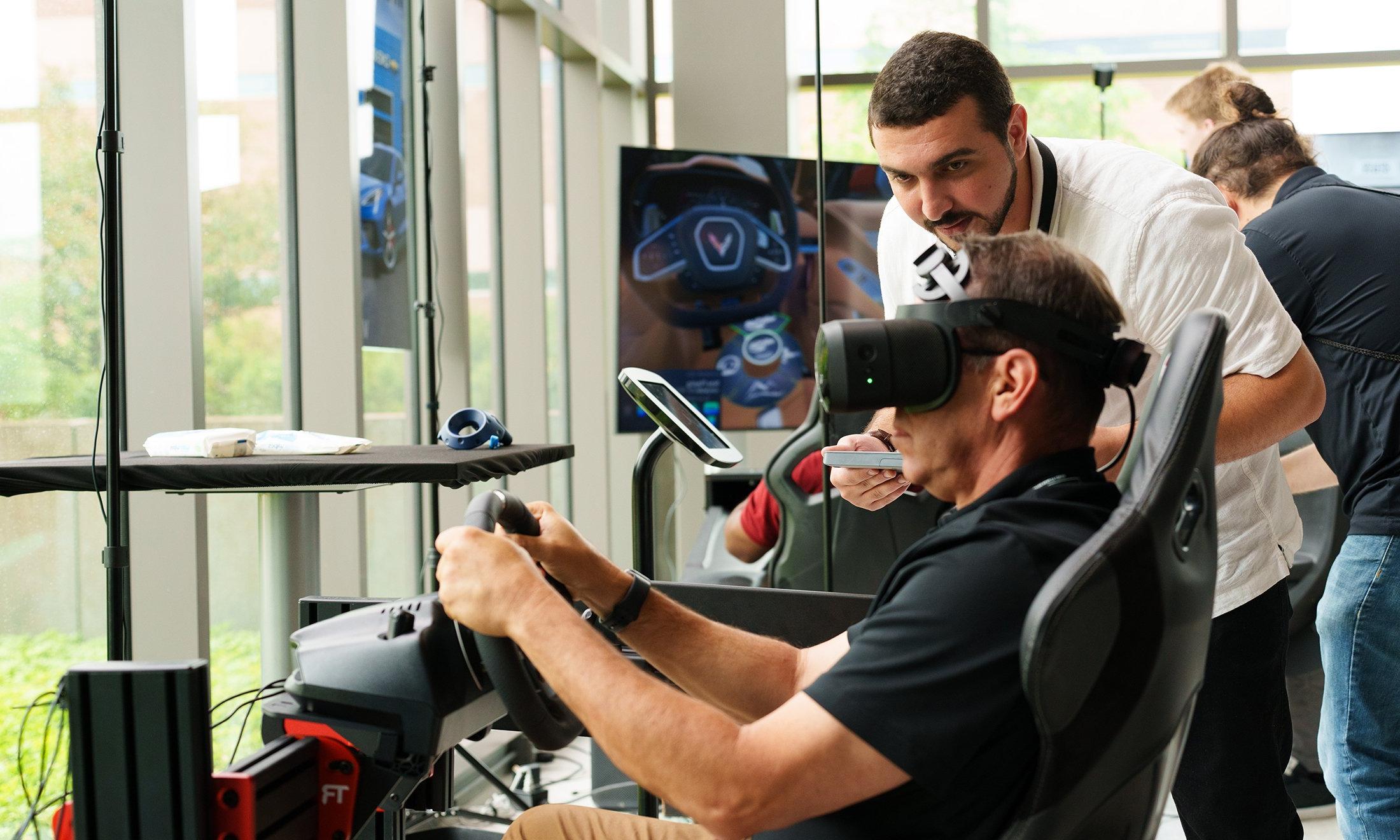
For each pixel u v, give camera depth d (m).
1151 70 5.53
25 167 2.08
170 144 2.29
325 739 1.04
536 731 1.02
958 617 0.86
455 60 3.55
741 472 3.76
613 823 1.30
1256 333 1.53
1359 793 1.75
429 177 3.16
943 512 2.47
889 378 0.95
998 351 0.95
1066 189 1.64
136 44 2.27
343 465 1.60
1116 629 0.82
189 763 0.92
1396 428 1.71
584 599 1.25
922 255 1.00
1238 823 1.62
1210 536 0.92
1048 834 0.84
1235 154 2.11
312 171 2.92
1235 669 1.61
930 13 5.64
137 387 2.30
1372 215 1.79
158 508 2.35
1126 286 1.59
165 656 2.36
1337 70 5.43
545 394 4.52
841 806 0.88
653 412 1.41
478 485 4.09
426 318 3.11
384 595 3.38
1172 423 0.88
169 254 2.31
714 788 0.87
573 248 5.26
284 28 2.90
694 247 4.45
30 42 2.09
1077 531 0.90
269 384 2.82
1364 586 1.72
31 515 2.10
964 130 1.47
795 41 5.58
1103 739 0.83
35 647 2.11
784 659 1.26
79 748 0.94
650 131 5.82
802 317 4.73
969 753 0.85
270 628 1.98
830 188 4.76
